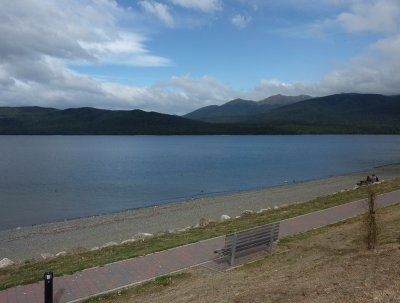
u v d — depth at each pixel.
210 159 96.88
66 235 24.58
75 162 89.81
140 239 16.50
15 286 9.73
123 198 42.25
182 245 12.91
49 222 30.12
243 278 9.30
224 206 32.72
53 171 71.31
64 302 8.60
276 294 7.39
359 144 166.00
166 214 30.27
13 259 19.50
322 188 42.25
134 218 29.39
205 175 63.94
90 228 26.41
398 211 17.02
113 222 28.20
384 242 11.00
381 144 165.12
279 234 14.11
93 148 143.88
